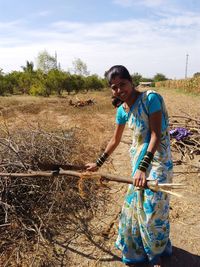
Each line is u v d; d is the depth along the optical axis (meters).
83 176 2.74
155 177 2.61
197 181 5.27
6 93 34.78
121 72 2.50
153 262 2.86
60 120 12.10
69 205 4.30
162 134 2.60
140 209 2.71
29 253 3.32
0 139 4.89
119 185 5.06
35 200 4.18
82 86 37.03
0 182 3.93
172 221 3.96
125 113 2.77
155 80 82.62
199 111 13.84
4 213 3.84
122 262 3.16
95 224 3.92
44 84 30.69
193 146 7.03
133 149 2.73
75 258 3.25
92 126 10.21
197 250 3.37
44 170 3.30
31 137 5.19
